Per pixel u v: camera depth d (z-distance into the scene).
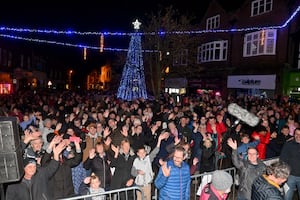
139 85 25.58
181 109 13.95
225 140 8.87
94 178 5.79
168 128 9.45
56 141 5.59
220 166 8.71
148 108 14.12
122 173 6.79
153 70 32.28
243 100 20.33
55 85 79.12
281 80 22.39
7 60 40.25
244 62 26.45
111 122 9.95
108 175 6.80
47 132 9.20
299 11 21.30
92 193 5.64
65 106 17.05
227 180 4.32
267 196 3.86
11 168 3.94
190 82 32.78
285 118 12.75
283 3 22.80
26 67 50.09
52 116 12.05
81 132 9.34
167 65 29.83
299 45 21.80
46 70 68.50
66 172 6.04
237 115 6.19
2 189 4.57
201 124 9.36
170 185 5.21
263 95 24.27
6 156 3.91
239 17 27.42
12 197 4.86
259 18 25.09
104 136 8.36
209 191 4.46
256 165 5.56
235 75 27.09
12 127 3.96
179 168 5.28
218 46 29.62
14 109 12.71
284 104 17.55
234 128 9.02
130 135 9.56
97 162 6.73
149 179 6.89
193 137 9.50
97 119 12.05
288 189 6.97
